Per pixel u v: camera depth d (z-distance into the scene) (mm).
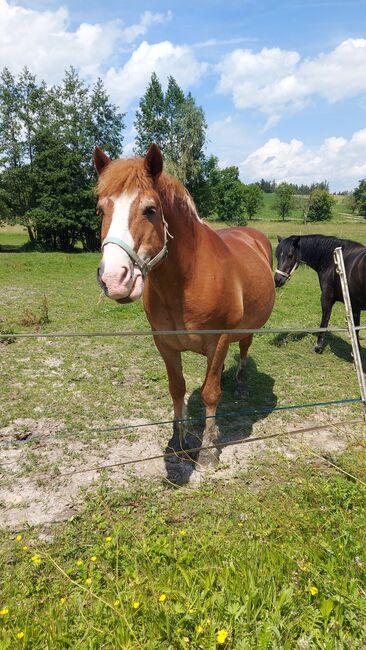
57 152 27875
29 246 29203
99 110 30031
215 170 41625
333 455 3246
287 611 1748
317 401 4211
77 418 3867
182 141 34062
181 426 3240
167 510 2660
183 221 2496
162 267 2465
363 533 2172
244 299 3199
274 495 2738
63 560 2248
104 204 2137
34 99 29750
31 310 8000
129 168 2129
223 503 2699
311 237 5848
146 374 4887
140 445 3439
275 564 1966
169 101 35188
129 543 2328
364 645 1612
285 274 6094
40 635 1689
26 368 5059
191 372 4953
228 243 3457
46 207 27891
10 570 2182
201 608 1747
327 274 5520
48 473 3066
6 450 3352
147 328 6812
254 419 3865
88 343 6062
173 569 2025
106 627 1706
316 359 5438
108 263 1960
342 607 1734
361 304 5109
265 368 5094
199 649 1618
